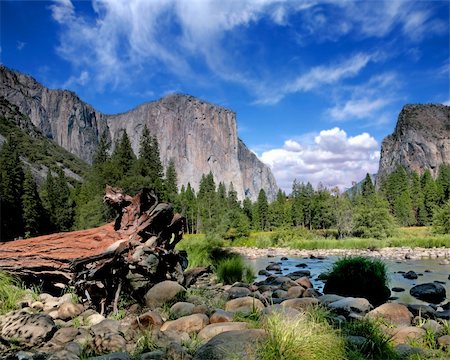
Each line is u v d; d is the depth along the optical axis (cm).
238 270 1300
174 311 640
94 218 4416
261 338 390
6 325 507
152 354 411
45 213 6141
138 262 736
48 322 518
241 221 6150
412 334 489
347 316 650
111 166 5172
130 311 700
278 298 892
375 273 1067
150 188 832
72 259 769
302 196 8994
